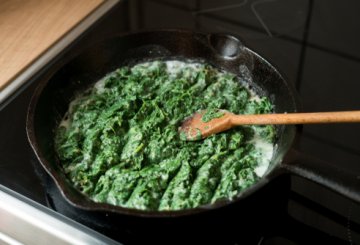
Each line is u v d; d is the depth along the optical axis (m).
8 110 0.63
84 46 0.72
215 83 0.67
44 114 0.59
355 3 0.80
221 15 0.79
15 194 0.54
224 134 0.60
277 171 0.50
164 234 0.49
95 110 0.64
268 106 0.64
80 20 0.77
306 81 0.67
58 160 0.58
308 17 0.78
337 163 0.56
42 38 0.73
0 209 0.54
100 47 0.67
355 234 0.50
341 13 0.78
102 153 0.58
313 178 0.49
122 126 0.61
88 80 0.68
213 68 0.70
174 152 0.59
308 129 0.60
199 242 0.49
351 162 0.56
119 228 0.49
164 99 0.65
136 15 0.79
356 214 0.52
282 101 0.61
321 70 0.68
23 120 0.61
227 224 0.50
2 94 0.64
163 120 0.62
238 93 0.66
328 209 0.52
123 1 0.82
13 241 0.56
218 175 0.56
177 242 0.49
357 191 0.47
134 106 0.63
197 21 0.78
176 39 0.69
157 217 0.46
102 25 0.76
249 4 0.81
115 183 0.55
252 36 0.75
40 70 0.68
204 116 0.61
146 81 0.67
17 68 0.67
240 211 0.50
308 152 0.58
